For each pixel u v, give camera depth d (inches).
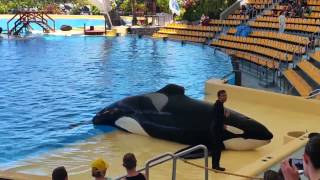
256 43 1118.4
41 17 1720.0
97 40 1520.7
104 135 507.5
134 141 483.5
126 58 1125.1
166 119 480.1
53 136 509.4
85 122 564.4
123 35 1653.5
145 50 1278.3
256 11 1342.3
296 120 547.2
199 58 1117.1
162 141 480.7
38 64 1019.3
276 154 369.4
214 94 694.5
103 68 977.5
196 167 400.5
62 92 740.0
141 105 511.5
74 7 2333.9
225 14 1462.8
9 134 518.3
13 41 1462.8
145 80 850.1
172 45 1390.3
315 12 1153.4
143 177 231.5
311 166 135.1
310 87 693.3
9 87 773.3
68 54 1186.6
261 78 833.5
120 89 768.9
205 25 1467.8
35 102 670.5
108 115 535.2
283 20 1083.9
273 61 884.0
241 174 331.0
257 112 585.6
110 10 1809.8
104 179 217.5
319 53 836.6
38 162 428.5
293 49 917.2
